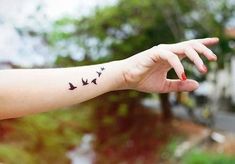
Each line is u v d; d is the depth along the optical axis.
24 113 1.34
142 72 1.38
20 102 1.32
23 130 4.77
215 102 10.51
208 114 10.04
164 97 9.56
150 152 8.05
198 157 7.10
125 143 8.09
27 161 4.45
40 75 1.37
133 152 7.98
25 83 1.34
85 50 7.76
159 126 9.09
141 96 8.91
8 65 5.34
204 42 1.29
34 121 4.89
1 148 4.36
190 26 8.67
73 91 1.38
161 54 1.31
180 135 8.95
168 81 1.43
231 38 9.41
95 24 7.91
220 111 12.06
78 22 7.70
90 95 1.40
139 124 8.81
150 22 8.34
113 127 8.10
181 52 1.30
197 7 8.55
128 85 1.44
